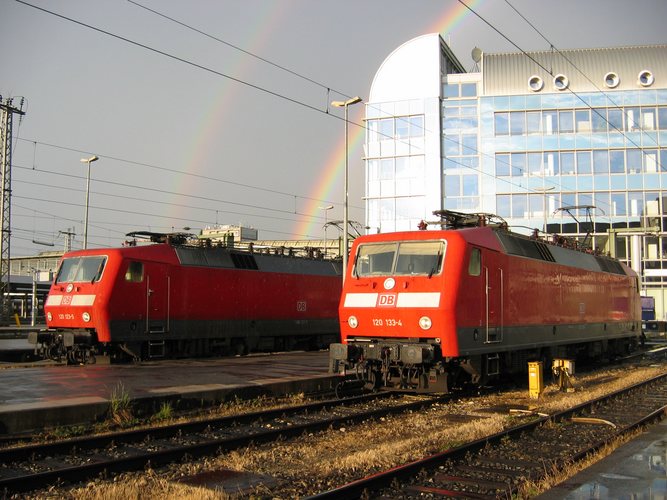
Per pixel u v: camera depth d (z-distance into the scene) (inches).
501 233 658.2
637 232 1603.1
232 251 999.0
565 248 829.2
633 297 1092.5
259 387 571.8
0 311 1683.1
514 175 1897.1
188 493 295.3
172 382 587.2
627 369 913.5
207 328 923.4
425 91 1913.1
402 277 571.8
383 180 1937.7
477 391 649.6
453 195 1910.7
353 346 582.9
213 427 455.2
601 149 1877.5
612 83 1878.7
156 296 854.5
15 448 361.7
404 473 320.2
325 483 315.3
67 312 824.9
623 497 252.2
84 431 434.0
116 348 832.9
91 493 295.1
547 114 1900.8
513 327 645.9
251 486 311.6
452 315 543.2
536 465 350.3
